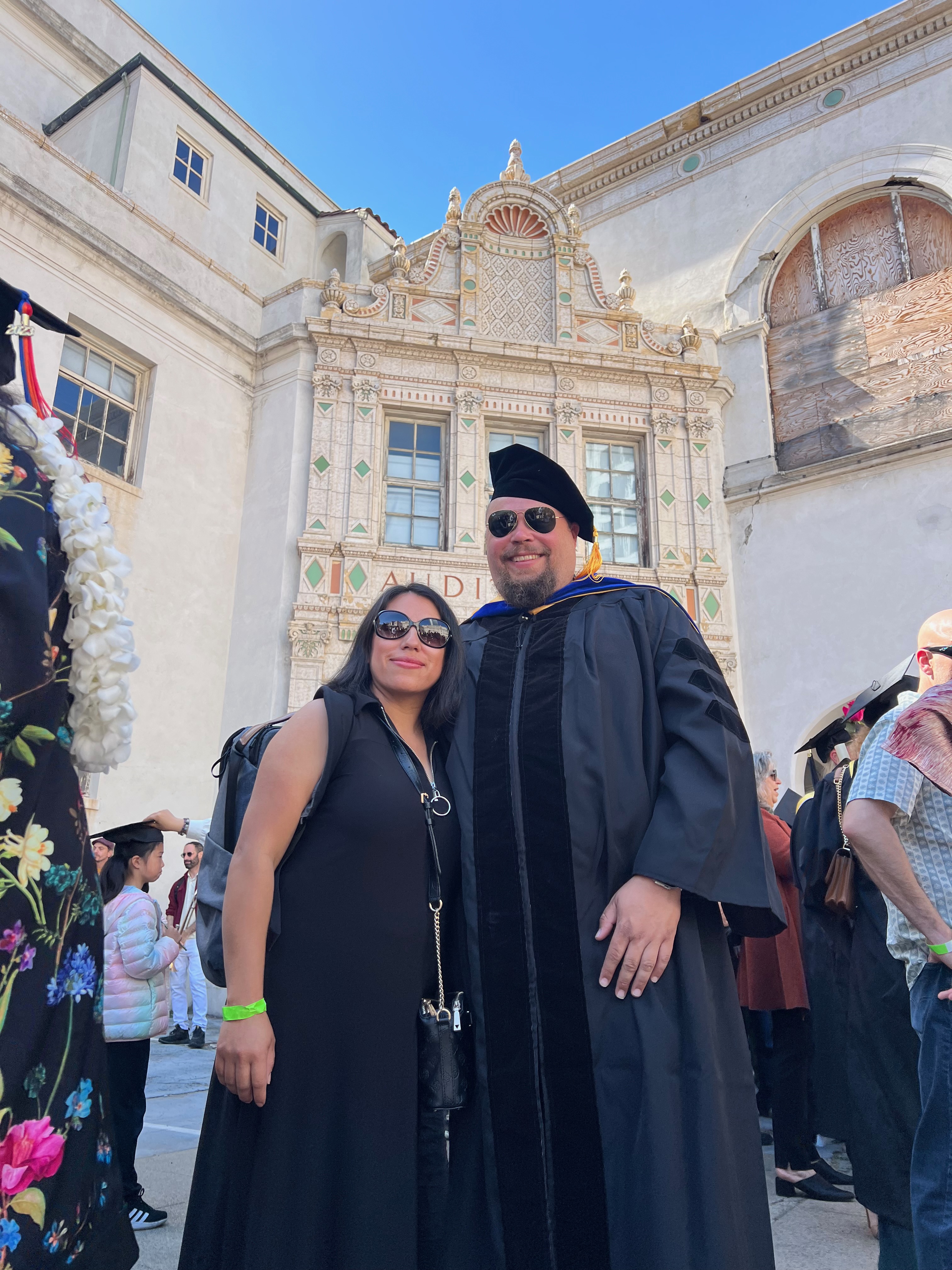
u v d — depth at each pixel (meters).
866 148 12.01
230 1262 1.70
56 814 1.43
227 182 12.87
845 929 3.91
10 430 1.50
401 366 11.39
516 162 12.54
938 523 10.34
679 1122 1.76
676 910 1.88
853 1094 2.96
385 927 1.91
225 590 11.01
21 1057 1.27
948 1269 1.87
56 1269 1.27
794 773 10.55
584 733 2.10
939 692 2.23
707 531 11.48
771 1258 1.75
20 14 12.57
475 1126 1.92
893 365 11.28
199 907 2.14
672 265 13.35
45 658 1.35
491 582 10.73
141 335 10.63
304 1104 1.78
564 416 11.46
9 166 9.39
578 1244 1.74
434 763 2.22
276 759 1.98
